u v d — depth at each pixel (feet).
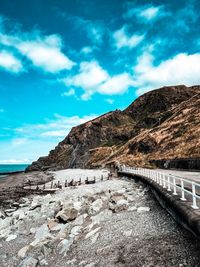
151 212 54.13
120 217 55.16
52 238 53.21
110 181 146.30
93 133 609.83
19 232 62.95
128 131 548.31
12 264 46.88
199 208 34.63
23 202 110.83
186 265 29.12
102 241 44.39
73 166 533.96
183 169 162.71
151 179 85.20
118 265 34.06
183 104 388.78
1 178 334.65
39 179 268.41
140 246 37.60
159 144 299.38
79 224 57.26
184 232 37.35
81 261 39.24
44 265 42.93
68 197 96.78
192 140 242.17
